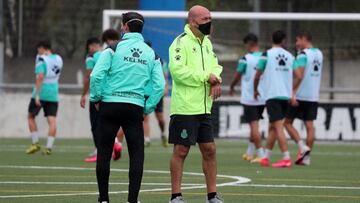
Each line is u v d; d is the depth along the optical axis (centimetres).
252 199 3253
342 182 3959
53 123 5547
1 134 7319
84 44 7400
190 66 2938
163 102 6569
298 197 3331
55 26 7388
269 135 4925
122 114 2912
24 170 4375
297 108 5044
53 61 5494
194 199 3225
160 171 4422
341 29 7425
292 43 7381
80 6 7394
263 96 5075
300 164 5031
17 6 7344
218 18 7069
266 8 7588
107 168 2920
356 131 7069
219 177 4153
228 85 7331
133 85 2931
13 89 7362
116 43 2948
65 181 3834
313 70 5012
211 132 2962
